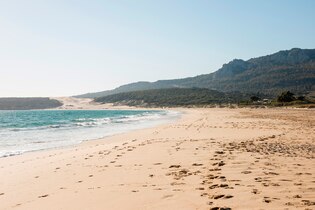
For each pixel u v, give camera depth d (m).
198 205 5.14
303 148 12.59
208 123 33.94
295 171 7.73
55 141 20.55
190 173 7.91
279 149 12.29
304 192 5.65
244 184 6.43
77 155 13.19
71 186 7.44
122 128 32.16
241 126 27.70
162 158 10.77
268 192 5.70
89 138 22.23
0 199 6.70
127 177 7.95
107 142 18.86
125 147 14.98
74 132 28.11
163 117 60.72
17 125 43.09
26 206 6.01
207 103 192.00
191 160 10.02
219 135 19.88
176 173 8.06
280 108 99.62
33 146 17.95
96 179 8.02
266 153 11.09
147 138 19.75
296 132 20.52
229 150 12.09
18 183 8.27
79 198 6.22
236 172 7.77
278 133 20.08
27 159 12.91
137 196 6.00
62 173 9.24
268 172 7.64
